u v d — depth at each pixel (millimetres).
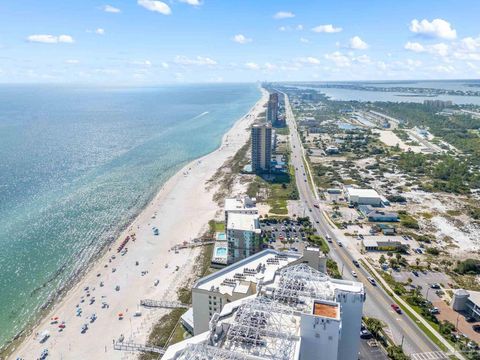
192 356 81812
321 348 93125
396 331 159750
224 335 94062
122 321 171375
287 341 89812
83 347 155375
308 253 144125
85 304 184625
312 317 91438
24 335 164250
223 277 149750
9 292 193875
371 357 144750
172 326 166250
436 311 173875
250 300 106125
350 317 113000
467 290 190625
